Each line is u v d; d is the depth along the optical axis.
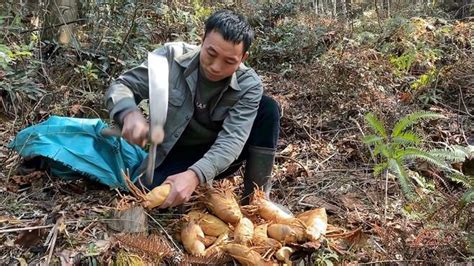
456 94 4.04
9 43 3.83
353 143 3.17
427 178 2.78
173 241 1.96
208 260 1.78
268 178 2.27
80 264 1.79
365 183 2.70
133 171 2.42
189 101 2.14
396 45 4.98
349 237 1.96
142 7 4.85
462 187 2.67
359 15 7.37
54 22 4.39
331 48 5.15
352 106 3.67
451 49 4.83
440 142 3.06
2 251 1.89
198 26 5.64
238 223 1.95
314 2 9.07
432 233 2.02
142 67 2.13
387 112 3.56
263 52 5.28
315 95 3.93
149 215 1.97
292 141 3.39
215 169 1.98
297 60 5.16
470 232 2.03
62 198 2.30
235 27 1.90
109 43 4.27
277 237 1.85
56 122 2.50
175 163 2.30
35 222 2.04
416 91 4.00
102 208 2.17
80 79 3.85
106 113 3.55
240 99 2.13
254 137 2.23
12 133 3.19
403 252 1.96
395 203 2.42
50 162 2.40
